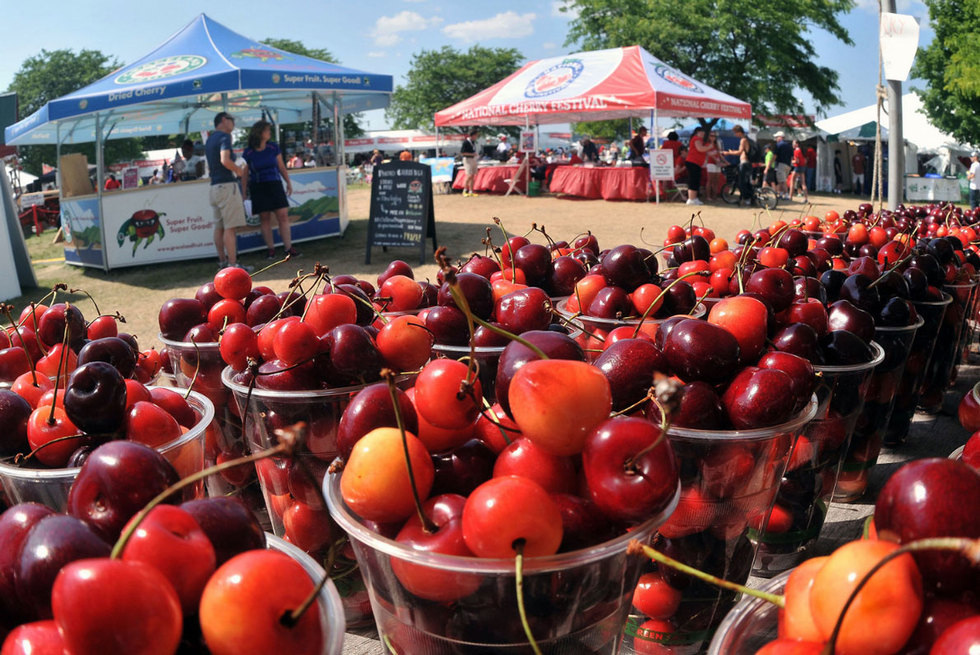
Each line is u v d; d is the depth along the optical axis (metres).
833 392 2.44
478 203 17.53
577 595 1.38
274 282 8.84
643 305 2.86
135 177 12.96
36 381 2.18
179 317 2.85
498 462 1.60
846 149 26.17
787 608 1.10
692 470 1.88
